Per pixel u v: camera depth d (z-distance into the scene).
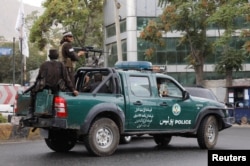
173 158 11.09
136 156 11.35
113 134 11.20
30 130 15.13
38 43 49.12
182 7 32.94
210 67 43.28
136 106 11.65
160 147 13.66
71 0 47.62
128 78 11.74
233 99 29.38
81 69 12.34
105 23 50.25
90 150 10.91
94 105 10.85
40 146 13.30
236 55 33.59
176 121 12.47
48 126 10.45
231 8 30.78
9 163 10.01
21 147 13.02
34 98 10.84
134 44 43.75
